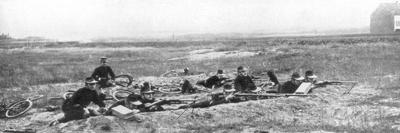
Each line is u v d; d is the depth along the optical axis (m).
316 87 15.09
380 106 11.45
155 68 27.50
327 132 8.90
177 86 17.73
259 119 10.30
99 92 14.03
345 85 15.68
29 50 65.69
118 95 14.98
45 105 13.99
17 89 18.77
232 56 36.81
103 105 11.14
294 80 13.71
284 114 10.83
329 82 16.05
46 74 24.55
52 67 29.94
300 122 9.92
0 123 11.83
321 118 10.37
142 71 25.94
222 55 39.25
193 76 21.47
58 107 13.19
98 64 33.09
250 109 11.03
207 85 16.91
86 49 67.00
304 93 13.04
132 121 9.89
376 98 12.70
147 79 20.89
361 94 13.60
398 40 43.72
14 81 21.34
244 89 13.50
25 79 22.03
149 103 11.80
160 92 16.27
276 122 9.91
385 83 15.65
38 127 10.88
